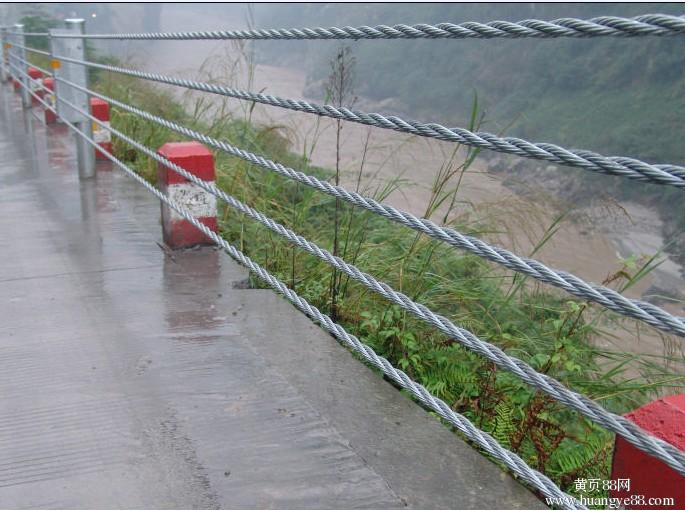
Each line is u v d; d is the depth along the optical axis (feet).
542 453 8.32
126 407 8.56
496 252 6.00
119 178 21.66
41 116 35.60
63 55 20.48
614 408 10.53
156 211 17.90
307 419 8.25
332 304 11.93
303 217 16.16
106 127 18.02
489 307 12.38
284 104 9.25
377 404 8.61
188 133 12.32
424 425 8.13
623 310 4.90
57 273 13.48
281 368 9.54
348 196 8.09
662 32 4.51
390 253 14.02
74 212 17.89
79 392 8.95
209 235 12.60
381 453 7.55
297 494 6.89
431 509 6.66
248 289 12.63
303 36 8.70
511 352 10.77
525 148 5.59
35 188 20.57
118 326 11.00
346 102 12.26
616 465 5.45
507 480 7.11
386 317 11.30
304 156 18.66
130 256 14.38
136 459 7.49
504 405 9.32
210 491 6.95
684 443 4.99
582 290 5.19
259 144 21.72
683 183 4.43
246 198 17.37
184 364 9.68
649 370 11.50
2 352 10.14
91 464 7.41
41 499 6.84
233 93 10.75
